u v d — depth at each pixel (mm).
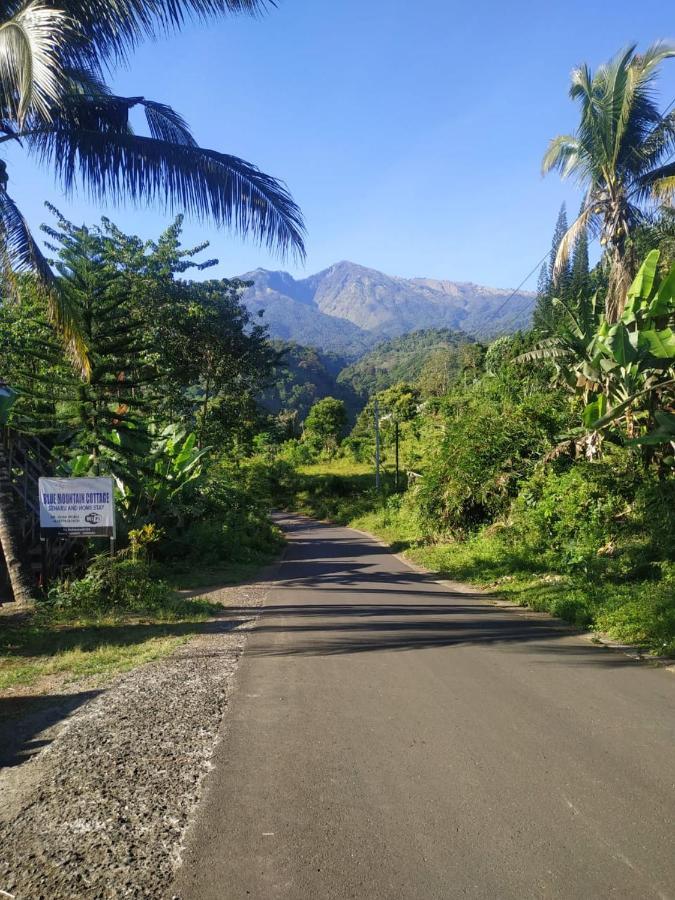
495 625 8562
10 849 3143
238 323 30453
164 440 16875
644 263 12117
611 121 16406
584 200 18188
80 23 8953
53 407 13203
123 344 12805
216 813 3447
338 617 9273
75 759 4184
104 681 6031
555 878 2863
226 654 6992
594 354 13180
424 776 3873
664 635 7074
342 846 3123
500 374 20547
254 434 36938
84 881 2877
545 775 3879
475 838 3188
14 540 10164
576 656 6770
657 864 2969
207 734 4590
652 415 12258
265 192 10289
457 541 19641
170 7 9258
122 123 10250
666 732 4559
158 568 13984
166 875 2908
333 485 52906
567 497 13062
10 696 5645
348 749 4289
